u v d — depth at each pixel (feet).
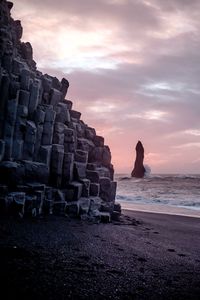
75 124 59.77
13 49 50.39
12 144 44.37
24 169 43.01
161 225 55.83
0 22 50.78
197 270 25.91
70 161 50.44
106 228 41.91
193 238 44.01
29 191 42.04
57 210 45.83
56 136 51.55
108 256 26.40
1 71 42.80
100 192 58.70
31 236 29.09
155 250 32.27
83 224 41.91
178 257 30.27
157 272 23.71
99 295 17.03
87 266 22.22
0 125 42.98
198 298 18.86
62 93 61.05
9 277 17.33
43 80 52.75
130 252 29.45
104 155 64.69
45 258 22.44
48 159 48.16
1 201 36.96
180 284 21.35
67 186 49.83
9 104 43.65
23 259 21.27
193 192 180.96
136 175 548.31
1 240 25.81
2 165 40.42
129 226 48.91
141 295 18.11
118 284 19.40
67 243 28.71
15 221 35.04
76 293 16.71
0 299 14.33
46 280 17.88
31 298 15.03
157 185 262.47
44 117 49.24
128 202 115.03
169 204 110.83
